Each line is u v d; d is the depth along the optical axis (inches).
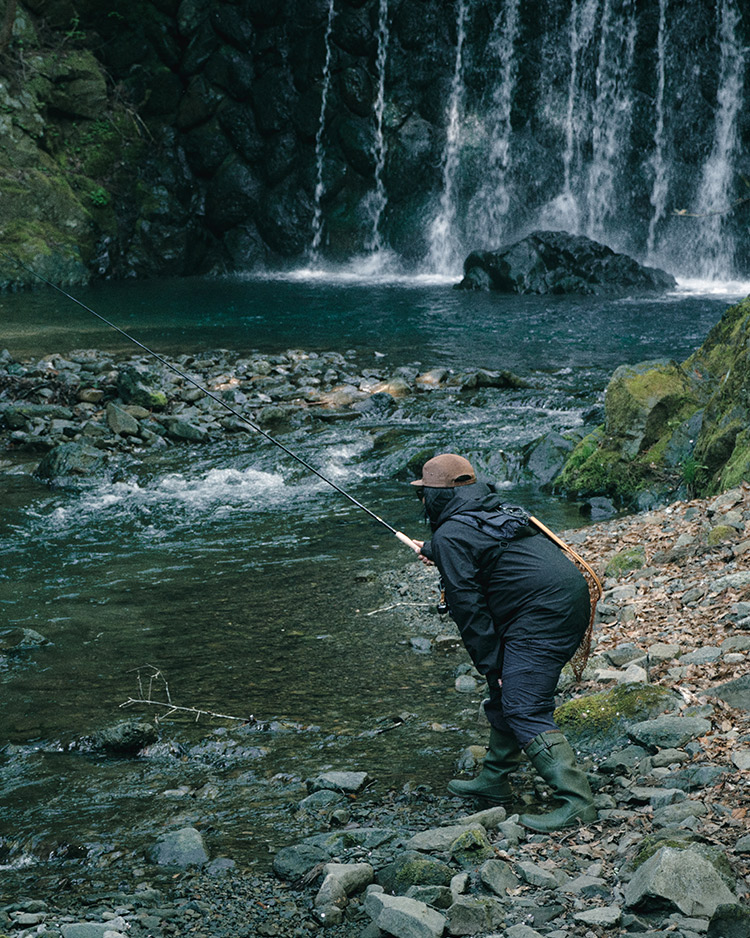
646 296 904.9
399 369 557.9
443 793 159.8
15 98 1042.7
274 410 473.4
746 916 110.2
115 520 343.3
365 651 228.1
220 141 1161.4
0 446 438.3
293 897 130.6
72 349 628.7
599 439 372.2
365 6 1133.7
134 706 202.5
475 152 1171.3
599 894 121.4
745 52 1097.4
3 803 164.7
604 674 193.3
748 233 1098.7
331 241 1172.5
